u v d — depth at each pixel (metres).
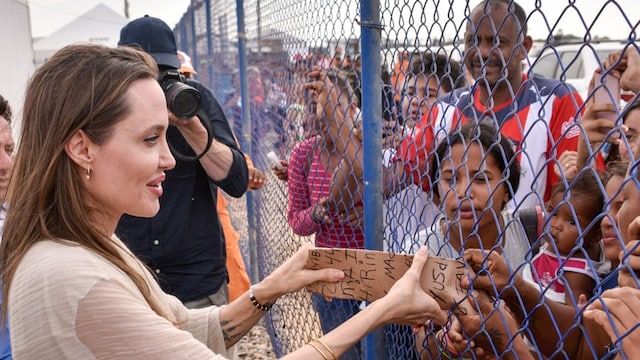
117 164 1.17
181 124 2.24
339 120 1.98
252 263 4.47
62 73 1.16
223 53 6.62
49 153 1.15
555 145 0.96
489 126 1.38
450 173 1.43
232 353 1.68
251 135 4.64
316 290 1.48
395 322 1.23
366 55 1.58
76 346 1.06
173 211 2.40
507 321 1.18
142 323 1.09
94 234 1.18
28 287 1.09
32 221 1.16
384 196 1.80
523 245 1.51
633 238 0.98
